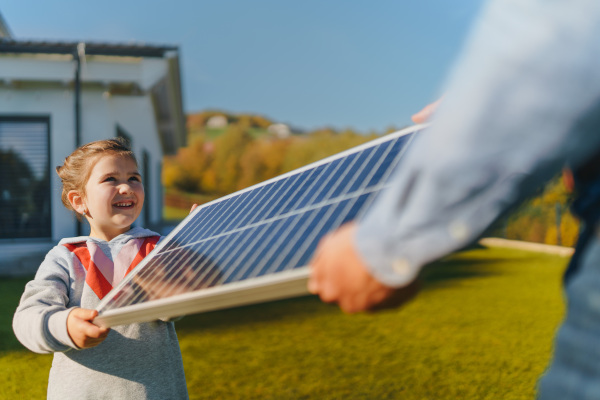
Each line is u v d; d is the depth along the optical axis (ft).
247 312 25.75
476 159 2.84
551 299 27.68
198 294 3.84
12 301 27.50
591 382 3.07
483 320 23.04
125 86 40.22
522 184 2.85
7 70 37.19
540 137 2.80
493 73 2.85
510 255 50.78
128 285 5.66
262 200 6.07
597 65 2.76
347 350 18.65
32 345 6.87
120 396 7.61
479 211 2.89
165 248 6.43
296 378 15.69
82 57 36.73
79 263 8.34
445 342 19.49
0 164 39.09
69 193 9.13
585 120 2.79
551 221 57.82
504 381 15.07
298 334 21.08
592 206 3.30
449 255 3.00
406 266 3.04
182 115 65.57
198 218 7.14
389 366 16.71
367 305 3.30
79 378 7.61
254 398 14.11
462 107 2.89
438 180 2.90
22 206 39.40
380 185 4.29
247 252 4.54
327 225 4.06
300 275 3.40
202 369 16.65
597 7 2.81
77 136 37.47
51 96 39.34
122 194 8.79
